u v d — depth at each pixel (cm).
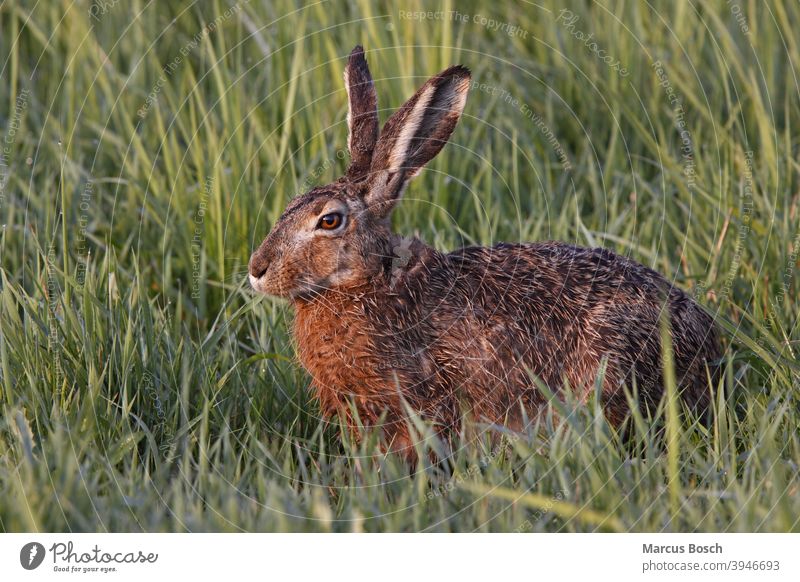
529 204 1720
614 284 1320
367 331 1267
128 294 1373
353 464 1185
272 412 1307
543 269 1327
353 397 1284
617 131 1731
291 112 1734
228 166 1722
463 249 1350
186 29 2067
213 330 1353
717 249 1477
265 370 1333
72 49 1970
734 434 1174
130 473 1082
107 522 1046
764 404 1225
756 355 1300
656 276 1353
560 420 1173
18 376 1220
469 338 1285
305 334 1298
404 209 1652
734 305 1391
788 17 2075
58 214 1595
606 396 1260
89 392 1154
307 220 1251
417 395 1273
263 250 1263
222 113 1775
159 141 1812
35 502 1028
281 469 1145
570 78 1898
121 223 1634
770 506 1061
